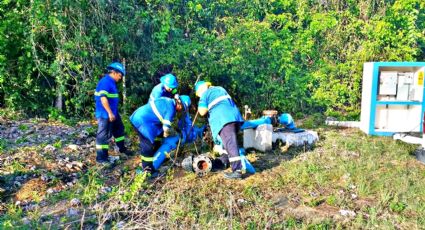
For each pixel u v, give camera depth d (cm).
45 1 777
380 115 806
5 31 800
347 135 764
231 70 918
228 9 980
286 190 489
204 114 542
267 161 599
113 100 572
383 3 974
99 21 834
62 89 813
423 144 612
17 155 584
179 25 957
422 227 391
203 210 424
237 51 912
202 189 484
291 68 950
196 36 948
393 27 951
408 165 582
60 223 392
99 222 381
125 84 898
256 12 977
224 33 972
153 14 904
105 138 567
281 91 950
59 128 766
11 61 827
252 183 509
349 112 953
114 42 871
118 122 600
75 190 473
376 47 948
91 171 529
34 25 789
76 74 836
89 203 438
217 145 582
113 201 432
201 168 536
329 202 451
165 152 535
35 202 441
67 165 553
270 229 390
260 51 943
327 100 961
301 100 966
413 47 964
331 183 510
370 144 682
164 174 535
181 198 454
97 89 563
